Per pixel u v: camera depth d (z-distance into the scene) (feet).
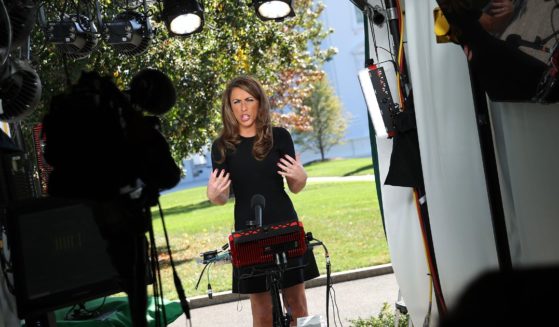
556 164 12.12
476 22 11.34
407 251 14.78
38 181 17.56
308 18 75.82
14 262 10.73
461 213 13.24
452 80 13.37
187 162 140.46
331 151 144.87
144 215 10.31
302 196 71.31
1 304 11.53
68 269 11.08
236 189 15.80
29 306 10.78
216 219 64.08
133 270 10.42
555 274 2.35
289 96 91.40
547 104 11.35
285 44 39.60
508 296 2.30
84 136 9.88
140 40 22.27
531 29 10.68
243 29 37.01
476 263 13.25
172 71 35.35
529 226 12.87
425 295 14.67
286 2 18.20
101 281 11.32
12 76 12.33
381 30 14.73
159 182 10.31
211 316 27.66
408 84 14.16
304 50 57.77
